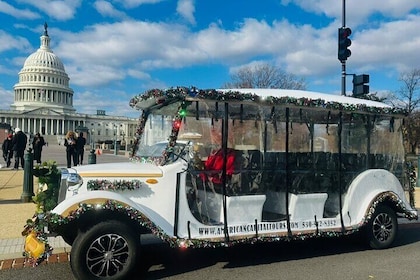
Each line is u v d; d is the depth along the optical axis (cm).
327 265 553
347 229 599
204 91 507
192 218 509
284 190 575
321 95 630
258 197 546
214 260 573
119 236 467
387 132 673
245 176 552
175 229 498
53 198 509
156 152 553
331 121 620
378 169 655
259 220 548
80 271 449
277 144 579
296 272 521
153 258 581
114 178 487
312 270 530
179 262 563
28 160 989
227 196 533
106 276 461
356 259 584
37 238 455
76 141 1722
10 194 1114
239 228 531
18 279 491
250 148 561
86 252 452
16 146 1870
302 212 580
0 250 592
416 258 591
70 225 483
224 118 539
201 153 527
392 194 643
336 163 619
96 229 456
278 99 553
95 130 11181
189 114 518
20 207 916
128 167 511
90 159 1545
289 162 583
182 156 515
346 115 630
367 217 616
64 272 518
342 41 1098
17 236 668
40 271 521
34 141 1870
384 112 648
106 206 452
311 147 604
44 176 522
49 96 11106
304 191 591
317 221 586
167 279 495
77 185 477
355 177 631
